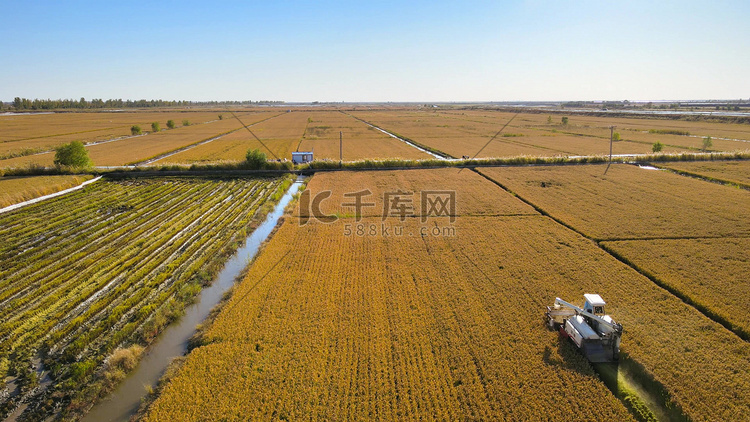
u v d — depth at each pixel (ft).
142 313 56.24
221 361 45.29
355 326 51.34
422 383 41.68
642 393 41.01
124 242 83.46
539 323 51.88
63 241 84.53
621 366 44.86
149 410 39.32
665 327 51.01
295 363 44.70
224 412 38.37
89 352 49.29
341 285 62.34
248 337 49.52
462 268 68.03
